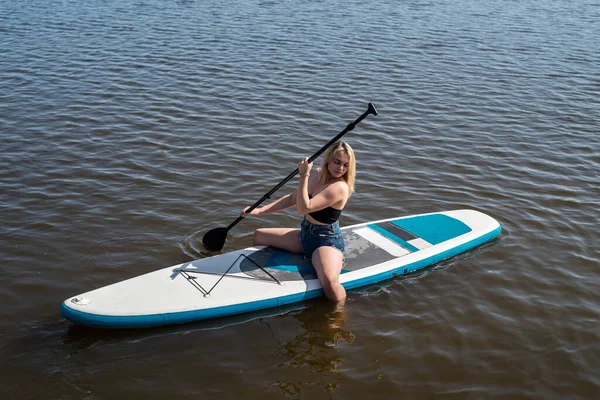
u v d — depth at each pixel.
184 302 5.42
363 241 6.53
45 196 7.38
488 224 6.92
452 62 14.33
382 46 15.45
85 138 9.21
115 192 7.57
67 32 15.44
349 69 13.40
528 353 5.12
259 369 4.88
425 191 8.00
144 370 4.82
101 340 5.12
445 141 9.77
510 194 7.99
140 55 13.70
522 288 6.00
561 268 6.34
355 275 5.95
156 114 10.33
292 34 16.19
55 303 5.49
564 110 11.46
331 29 16.98
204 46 14.66
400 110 11.10
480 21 19.09
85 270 5.98
